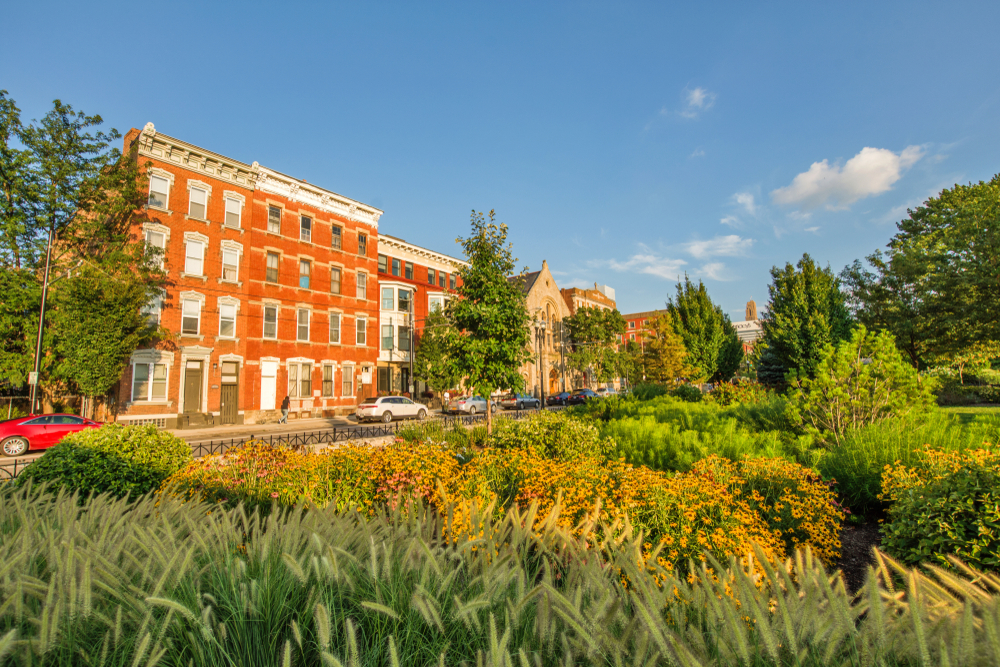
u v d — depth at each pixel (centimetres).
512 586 263
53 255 2166
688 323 3562
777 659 186
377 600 246
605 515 447
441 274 4219
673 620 228
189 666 218
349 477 632
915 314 2538
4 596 230
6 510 396
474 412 3338
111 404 2272
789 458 849
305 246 3062
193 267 2525
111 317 1972
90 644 223
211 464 687
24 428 1510
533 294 5194
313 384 3027
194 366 2497
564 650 212
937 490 447
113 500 429
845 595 201
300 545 311
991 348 2419
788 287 2694
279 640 245
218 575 266
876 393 956
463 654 231
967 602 177
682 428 1175
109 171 2205
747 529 479
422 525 364
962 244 2319
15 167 1998
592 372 6075
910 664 188
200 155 2561
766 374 3020
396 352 3622
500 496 610
